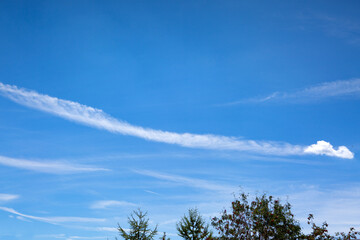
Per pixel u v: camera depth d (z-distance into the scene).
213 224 18.22
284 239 16.47
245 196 18.81
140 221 18.52
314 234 16.84
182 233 17.92
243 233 17.69
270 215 17.20
